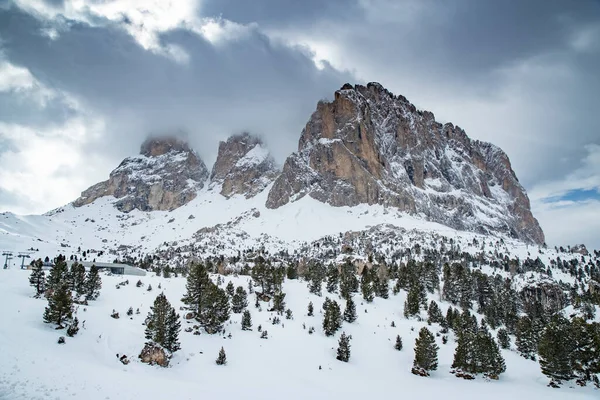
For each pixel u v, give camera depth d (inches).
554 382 4635.8
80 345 3599.9
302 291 7450.8
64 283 4886.8
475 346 4906.5
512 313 7199.8
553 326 5032.0
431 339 4955.7
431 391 4237.2
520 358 5792.3
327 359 4877.0
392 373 4798.2
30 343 3166.8
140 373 3339.1
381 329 6161.4
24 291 4950.8
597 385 4522.6
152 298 5757.9
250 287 6943.9
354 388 4104.3
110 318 4623.5
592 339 4751.5
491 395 4170.8
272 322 5723.4
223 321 5128.0
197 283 5516.7
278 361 4534.9
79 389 2196.1
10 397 1852.9
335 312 5792.3
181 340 4576.8
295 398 3496.6
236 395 3154.5
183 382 3282.5
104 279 6555.1
